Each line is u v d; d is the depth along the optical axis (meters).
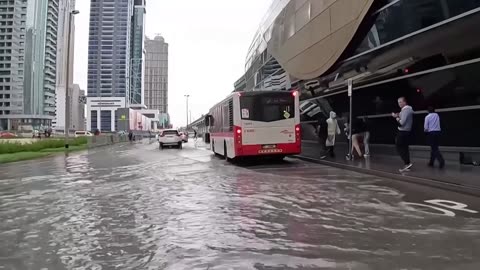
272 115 18.27
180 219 7.58
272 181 12.67
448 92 15.12
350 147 17.77
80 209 8.76
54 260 5.32
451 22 14.12
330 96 25.91
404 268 4.82
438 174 11.99
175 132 40.44
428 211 7.97
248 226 6.96
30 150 34.75
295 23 28.97
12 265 5.15
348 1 20.70
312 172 15.02
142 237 6.38
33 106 91.12
